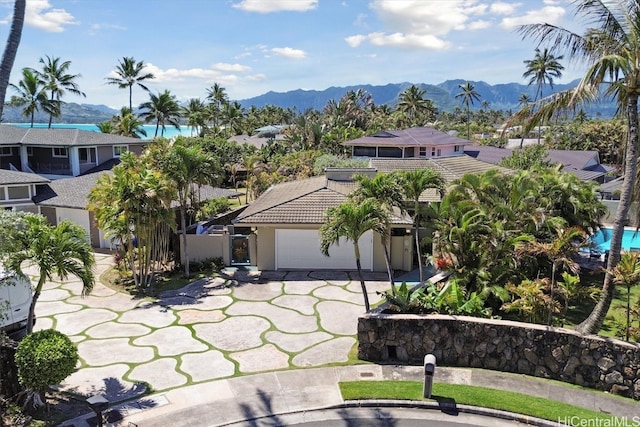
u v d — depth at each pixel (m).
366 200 16.09
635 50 12.10
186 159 21.48
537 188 21.03
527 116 13.50
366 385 12.26
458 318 13.48
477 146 56.53
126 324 16.86
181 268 23.50
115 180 20.52
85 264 11.91
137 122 62.22
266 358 14.12
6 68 10.19
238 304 18.88
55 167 36.06
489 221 17.83
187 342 15.33
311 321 17.08
